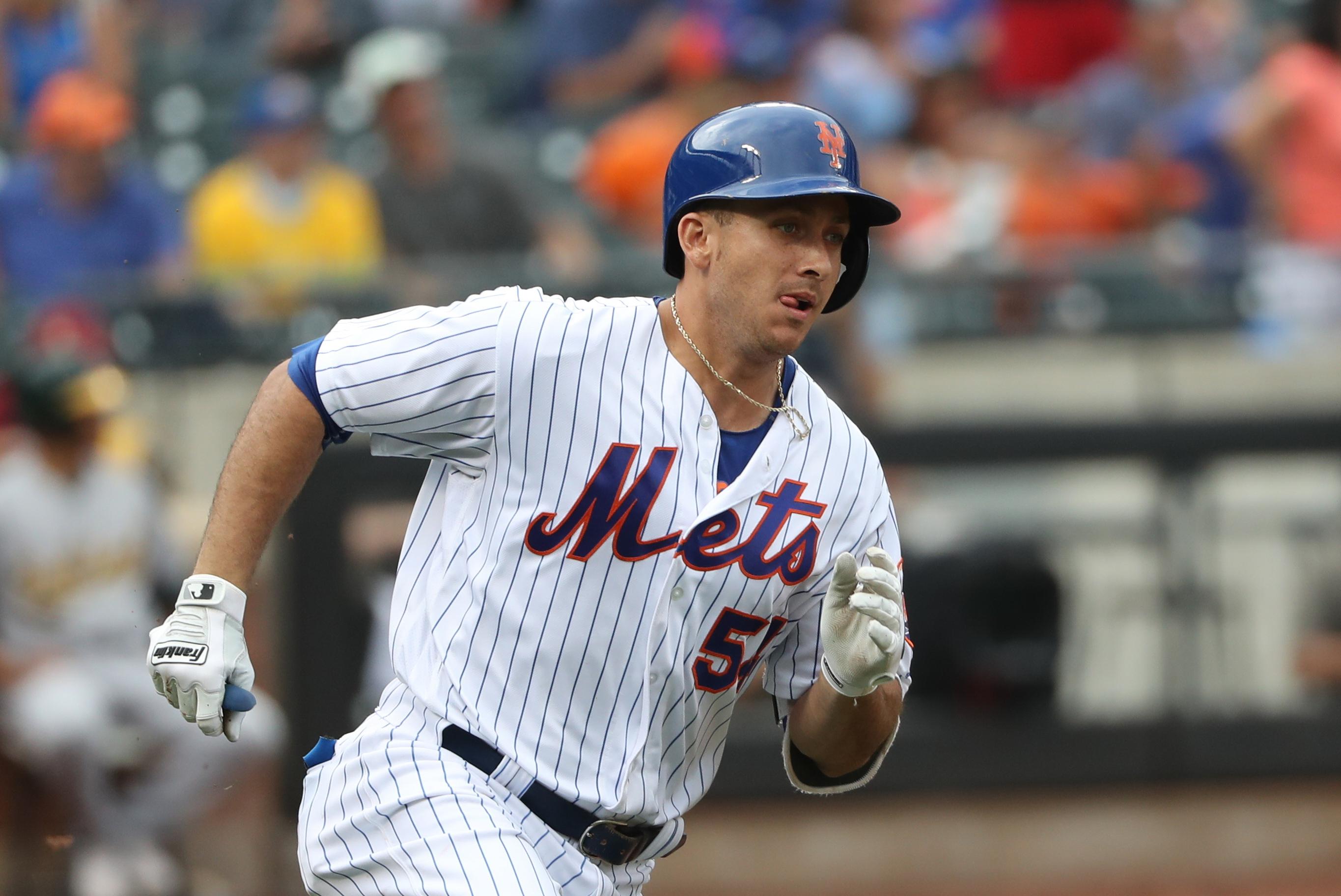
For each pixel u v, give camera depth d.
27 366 22.34
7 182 26.22
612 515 10.31
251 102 32.75
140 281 23.89
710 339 10.54
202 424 23.48
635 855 11.14
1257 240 27.36
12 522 22.11
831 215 10.30
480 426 10.45
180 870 22.42
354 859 10.54
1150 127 30.69
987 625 24.94
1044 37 34.03
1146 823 24.84
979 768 24.95
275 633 23.08
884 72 32.16
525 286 24.92
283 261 26.34
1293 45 31.31
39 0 29.73
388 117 26.97
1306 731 25.25
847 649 10.53
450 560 10.65
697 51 32.16
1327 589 25.34
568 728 10.48
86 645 22.38
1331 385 25.53
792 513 10.65
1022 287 25.39
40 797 22.14
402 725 10.72
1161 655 25.25
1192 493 25.34
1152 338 25.45
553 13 34.75
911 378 25.16
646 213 29.44
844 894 23.16
